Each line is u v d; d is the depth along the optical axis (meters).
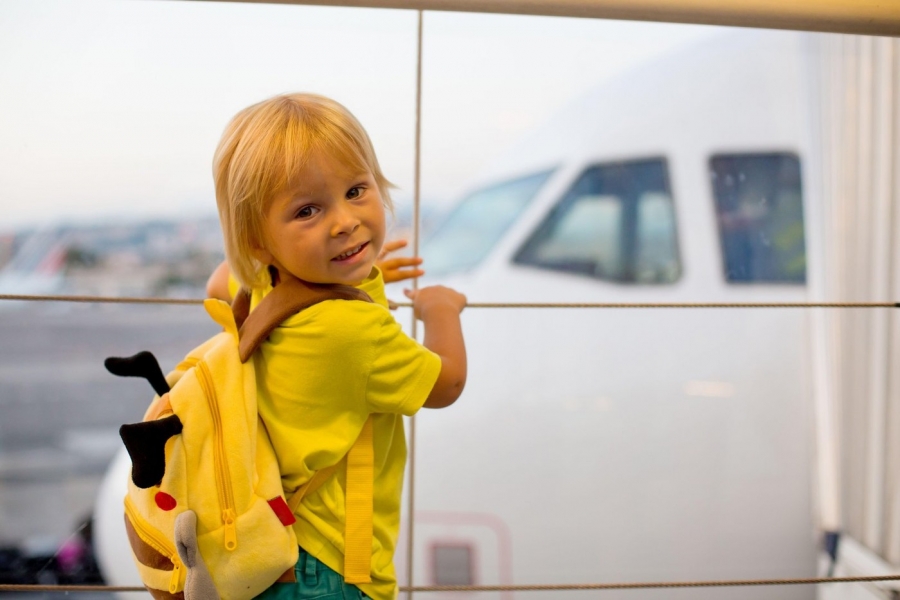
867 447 1.39
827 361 1.54
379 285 0.83
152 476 0.63
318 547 0.75
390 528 0.82
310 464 0.73
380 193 0.80
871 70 1.39
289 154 0.70
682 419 1.54
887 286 1.35
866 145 1.41
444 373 0.79
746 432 1.53
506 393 1.57
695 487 1.51
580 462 1.52
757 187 1.86
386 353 0.74
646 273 1.86
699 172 1.89
